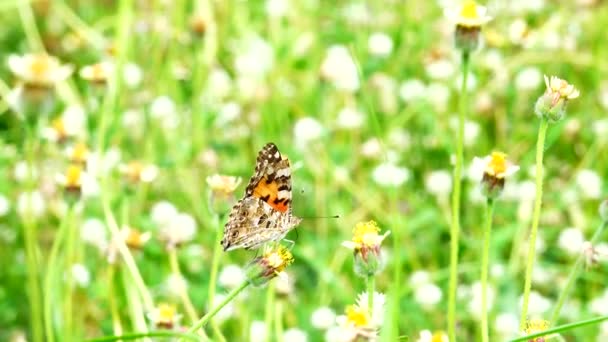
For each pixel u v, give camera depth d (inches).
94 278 34.7
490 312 32.7
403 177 37.7
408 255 35.7
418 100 40.6
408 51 45.1
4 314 34.9
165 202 36.3
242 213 28.6
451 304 27.9
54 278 31.3
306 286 35.8
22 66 28.5
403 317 33.4
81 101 41.1
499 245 35.1
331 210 37.3
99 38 44.9
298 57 44.8
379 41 41.4
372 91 42.1
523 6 46.6
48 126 39.7
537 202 27.4
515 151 40.1
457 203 28.0
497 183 27.3
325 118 39.9
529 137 39.9
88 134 38.6
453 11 28.8
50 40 48.6
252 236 28.6
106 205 31.4
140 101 40.9
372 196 37.9
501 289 33.4
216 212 29.3
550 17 46.9
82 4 53.1
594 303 33.5
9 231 36.4
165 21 44.3
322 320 32.4
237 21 46.6
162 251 34.8
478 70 41.6
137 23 44.8
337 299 34.7
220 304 26.9
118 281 33.7
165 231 31.4
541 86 41.3
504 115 40.7
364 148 38.9
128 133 40.5
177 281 31.2
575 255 35.3
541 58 41.8
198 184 38.3
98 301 34.1
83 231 34.4
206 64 41.9
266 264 26.7
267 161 28.4
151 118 39.8
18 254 36.0
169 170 38.6
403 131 40.7
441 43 45.1
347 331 26.0
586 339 33.4
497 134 40.5
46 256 35.7
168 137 39.4
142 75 42.7
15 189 37.6
